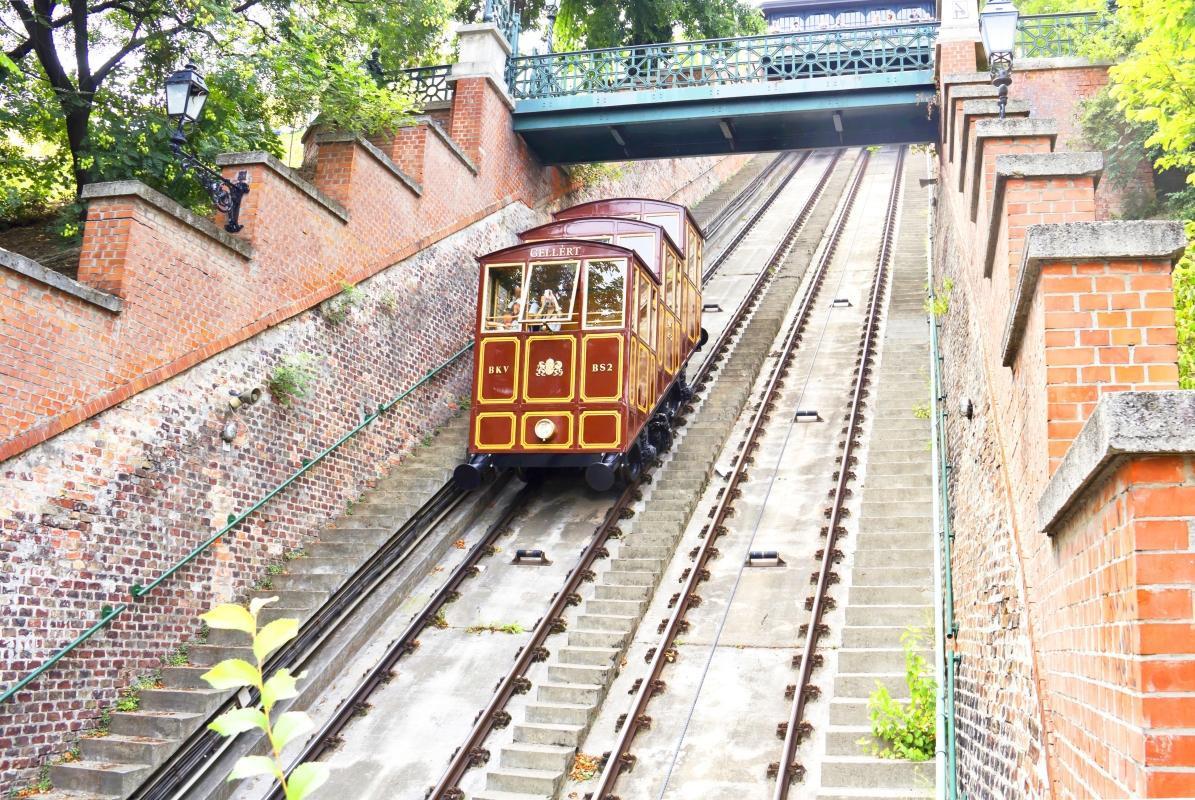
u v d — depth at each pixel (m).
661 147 18.39
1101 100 12.08
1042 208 5.31
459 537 12.15
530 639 9.70
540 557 11.43
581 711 8.49
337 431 11.82
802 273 22.72
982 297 7.39
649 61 17.53
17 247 12.62
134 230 8.97
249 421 10.35
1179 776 2.38
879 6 40.78
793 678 8.77
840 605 9.79
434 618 10.39
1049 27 15.16
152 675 8.82
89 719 8.17
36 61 12.91
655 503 12.58
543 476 13.80
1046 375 3.81
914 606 9.33
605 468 11.74
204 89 9.92
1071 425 3.75
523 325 12.57
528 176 18.11
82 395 8.32
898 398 14.70
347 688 9.34
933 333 14.69
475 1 20.23
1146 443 2.48
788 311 20.50
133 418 8.85
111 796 7.53
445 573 11.32
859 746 7.54
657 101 16.97
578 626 10.05
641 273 13.01
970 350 8.78
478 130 16.33
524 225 17.77
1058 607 3.72
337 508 11.66
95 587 8.33
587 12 21.59
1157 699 2.43
